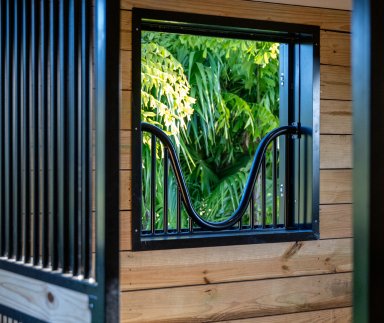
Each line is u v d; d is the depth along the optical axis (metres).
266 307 2.63
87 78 1.45
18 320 1.66
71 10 1.49
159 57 3.43
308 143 2.72
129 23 2.41
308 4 2.68
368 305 0.91
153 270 2.45
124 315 2.40
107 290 1.37
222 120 3.74
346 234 2.78
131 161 2.41
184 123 3.50
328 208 2.73
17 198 1.69
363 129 0.93
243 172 3.78
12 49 1.73
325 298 2.74
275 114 3.82
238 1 2.58
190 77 3.71
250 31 2.67
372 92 0.92
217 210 3.70
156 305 2.45
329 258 2.75
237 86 3.89
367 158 0.92
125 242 2.40
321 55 2.71
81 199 1.47
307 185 2.73
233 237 2.56
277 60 3.76
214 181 3.81
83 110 1.46
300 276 2.70
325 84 2.71
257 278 2.62
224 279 2.57
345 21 2.77
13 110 1.73
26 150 1.65
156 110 3.40
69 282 1.46
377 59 0.92
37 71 1.61
